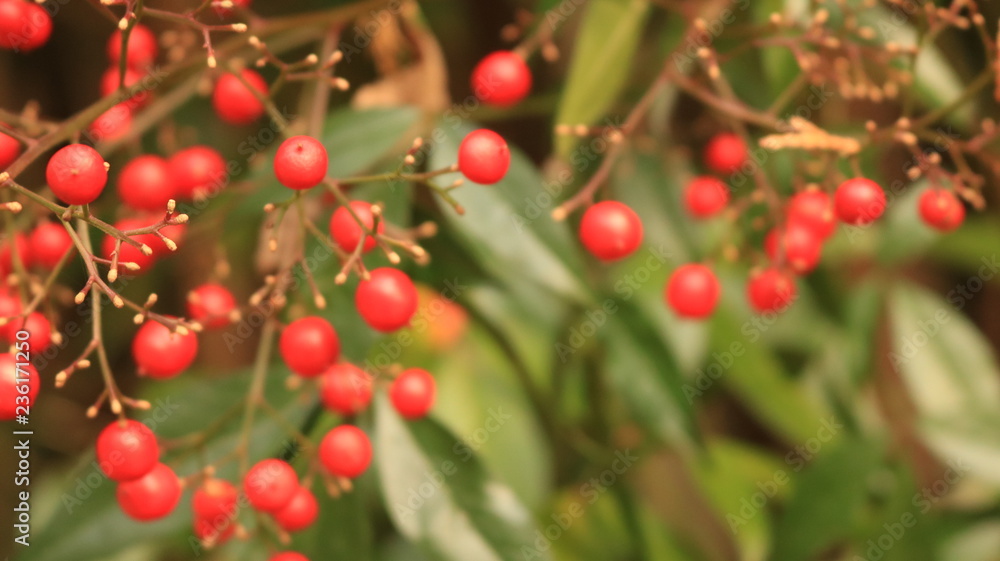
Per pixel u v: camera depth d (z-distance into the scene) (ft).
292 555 1.13
